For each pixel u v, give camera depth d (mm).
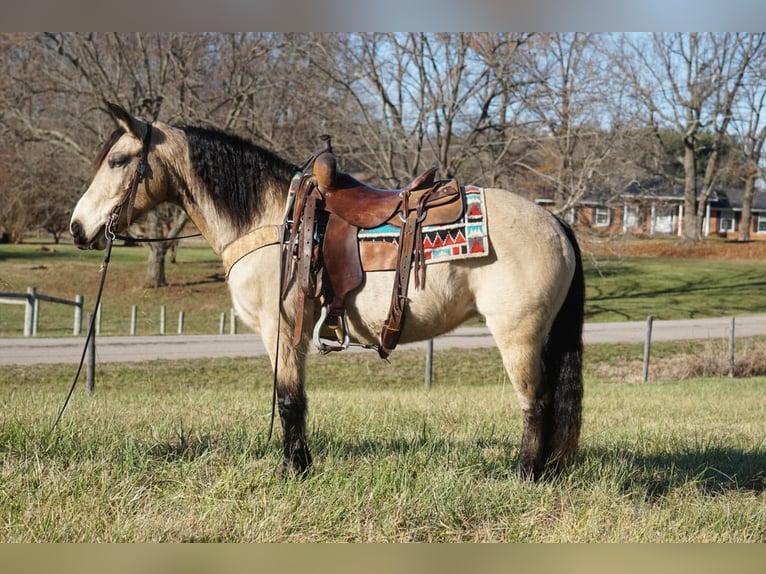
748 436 7324
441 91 23484
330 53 23453
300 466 4797
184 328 24578
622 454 5824
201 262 39375
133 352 17719
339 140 24031
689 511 4477
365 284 4621
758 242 49469
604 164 24047
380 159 24484
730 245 46438
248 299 4867
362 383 16297
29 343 18766
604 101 22750
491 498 4449
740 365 18625
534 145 25203
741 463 5844
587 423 8125
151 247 31578
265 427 6363
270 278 4789
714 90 39438
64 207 31234
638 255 45156
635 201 28734
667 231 54594
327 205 4734
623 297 32156
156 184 5039
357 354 18609
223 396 10844
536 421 4668
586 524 4148
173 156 5031
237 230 4949
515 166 25391
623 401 11281
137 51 28594
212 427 6641
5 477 4570
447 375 17359
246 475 4695
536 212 4676
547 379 4703
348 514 4207
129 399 9891
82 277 32844
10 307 26484
